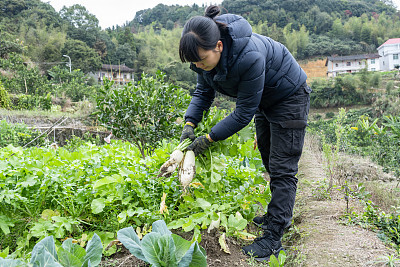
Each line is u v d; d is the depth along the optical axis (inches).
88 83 2252.7
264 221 114.6
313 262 84.4
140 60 2982.3
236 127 86.2
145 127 187.0
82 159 111.7
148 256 59.4
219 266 88.0
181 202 105.4
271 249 94.0
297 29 4222.4
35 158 115.0
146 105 180.9
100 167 105.5
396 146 199.6
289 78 91.2
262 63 81.3
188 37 75.5
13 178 96.8
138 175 102.0
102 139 517.0
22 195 97.7
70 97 1091.9
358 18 4192.9
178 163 89.7
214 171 96.0
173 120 189.2
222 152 98.5
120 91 182.1
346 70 3174.2
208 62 79.2
